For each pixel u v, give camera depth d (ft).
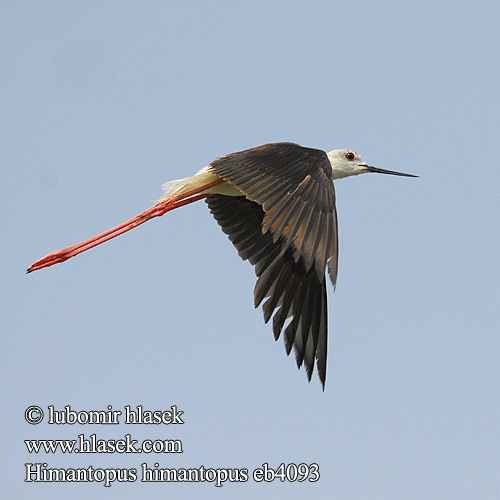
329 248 32.99
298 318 39.83
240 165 35.91
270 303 40.47
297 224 33.30
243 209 45.93
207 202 46.78
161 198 47.01
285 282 40.52
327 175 35.19
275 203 33.99
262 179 34.96
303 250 32.81
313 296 39.86
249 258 45.06
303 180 34.58
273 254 44.32
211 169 36.35
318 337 39.40
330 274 32.48
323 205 33.91
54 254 47.39
